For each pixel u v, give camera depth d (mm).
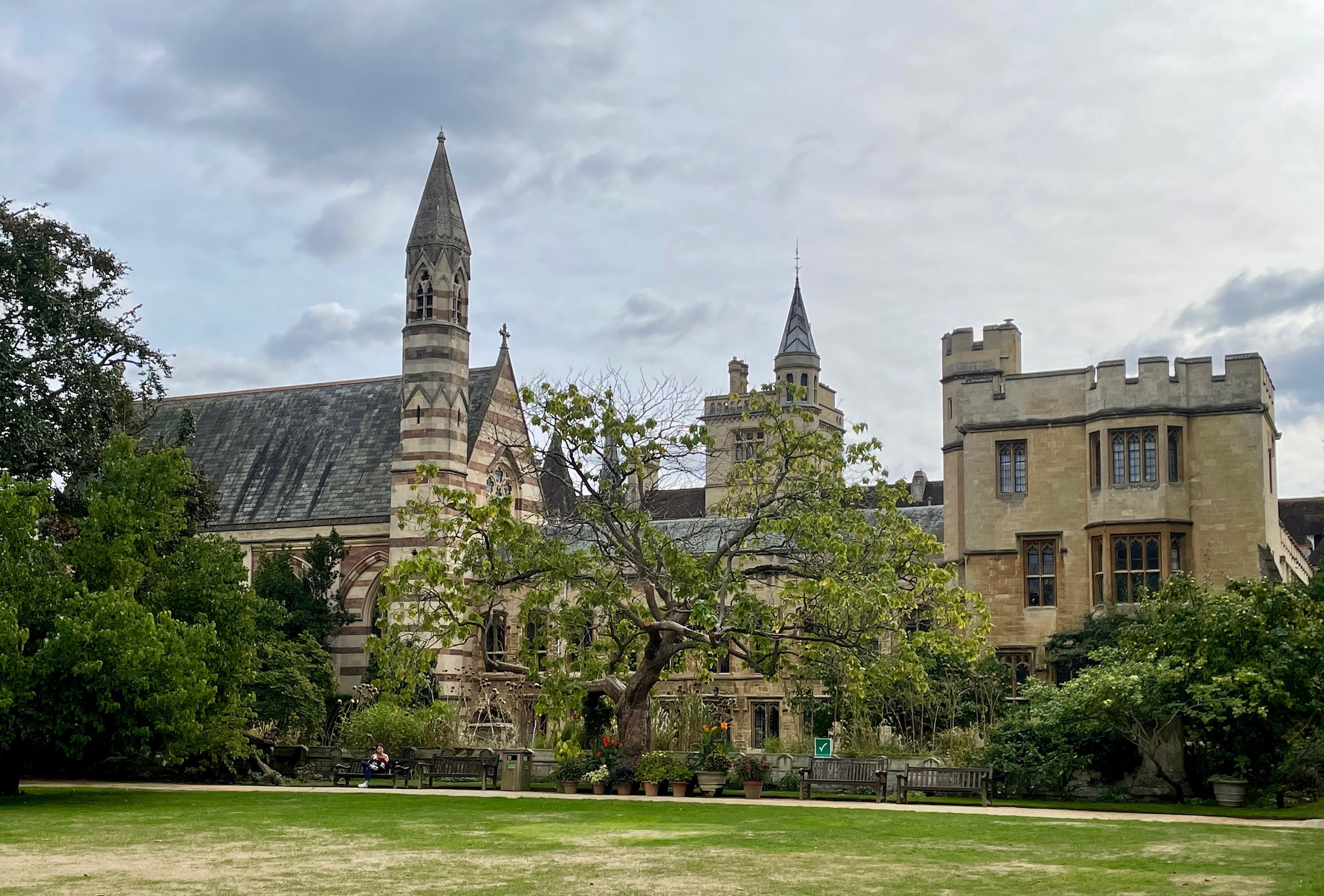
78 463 44562
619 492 38594
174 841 23000
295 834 24234
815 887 17312
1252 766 33188
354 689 60906
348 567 64500
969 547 55312
